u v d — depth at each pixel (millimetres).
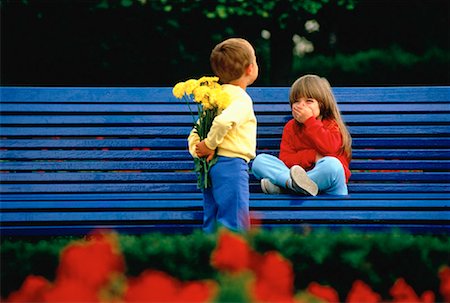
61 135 6684
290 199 6168
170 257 4320
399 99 6852
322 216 6047
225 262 3586
